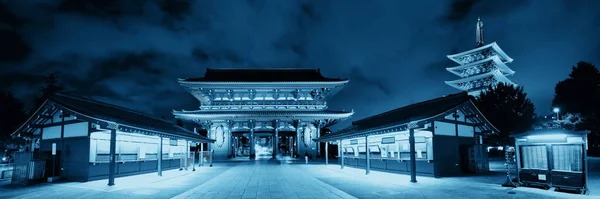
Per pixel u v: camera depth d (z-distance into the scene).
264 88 65.00
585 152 12.88
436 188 15.55
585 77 43.53
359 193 14.81
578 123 42.06
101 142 20.58
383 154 25.91
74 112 18.05
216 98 66.75
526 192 13.54
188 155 34.78
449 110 20.12
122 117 21.94
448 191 14.51
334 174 25.62
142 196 14.56
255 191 16.11
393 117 26.39
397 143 24.00
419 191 14.82
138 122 22.53
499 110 40.84
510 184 14.91
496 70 81.44
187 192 15.69
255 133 70.62
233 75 69.94
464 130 22.80
